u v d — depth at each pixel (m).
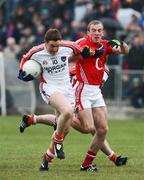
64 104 26.02
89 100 27.55
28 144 37.44
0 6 70.50
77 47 26.92
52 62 26.55
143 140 40.22
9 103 58.84
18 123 50.50
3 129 46.25
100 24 27.59
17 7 68.81
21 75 26.48
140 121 54.50
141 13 63.84
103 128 27.20
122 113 56.81
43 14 66.19
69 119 25.95
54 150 26.69
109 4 64.50
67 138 41.59
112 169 27.84
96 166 28.67
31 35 63.72
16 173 26.33
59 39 26.05
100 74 27.81
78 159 30.98
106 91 56.66
